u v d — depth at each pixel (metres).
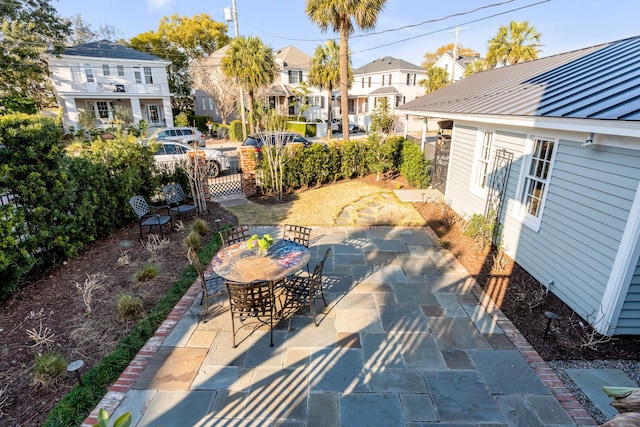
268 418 2.85
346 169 11.91
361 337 3.89
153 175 8.55
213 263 4.21
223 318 4.24
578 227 4.32
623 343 3.81
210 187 9.91
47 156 5.21
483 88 8.05
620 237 3.69
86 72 22.78
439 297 4.75
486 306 4.53
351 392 3.11
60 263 5.60
